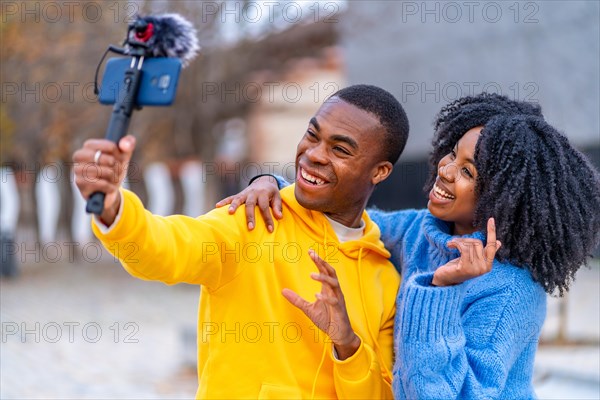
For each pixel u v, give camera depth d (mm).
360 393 2303
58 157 15445
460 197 2424
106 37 13680
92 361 8023
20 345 8773
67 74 14047
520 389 2467
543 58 11055
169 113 14141
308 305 2213
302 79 15711
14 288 14125
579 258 2408
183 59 1931
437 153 2639
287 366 2334
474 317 2359
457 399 2260
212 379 2354
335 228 2514
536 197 2314
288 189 2553
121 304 12227
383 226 2852
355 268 2521
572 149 2430
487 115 2527
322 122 2381
